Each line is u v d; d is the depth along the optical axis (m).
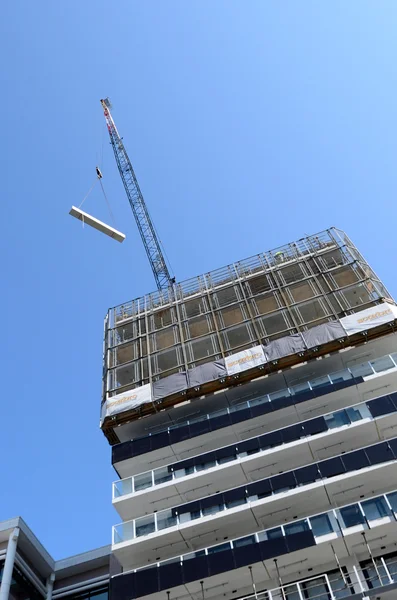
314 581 30.20
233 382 43.09
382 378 37.31
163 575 31.06
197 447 39.62
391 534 29.61
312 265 51.47
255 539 31.00
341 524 29.80
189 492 36.66
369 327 41.53
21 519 43.31
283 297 48.69
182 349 48.19
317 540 29.62
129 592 30.83
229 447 37.22
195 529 33.53
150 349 50.25
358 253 51.47
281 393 39.66
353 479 32.50
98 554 45.72
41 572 44.75
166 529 33.72
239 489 34.25
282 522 33.75
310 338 42.97
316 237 55.06
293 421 38.78
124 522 36.00
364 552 30.52
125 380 49.72
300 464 36.09
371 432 35.06
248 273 54.28
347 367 42.09
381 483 32.72
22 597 40.38
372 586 28.41
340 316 44.78
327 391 37.97
